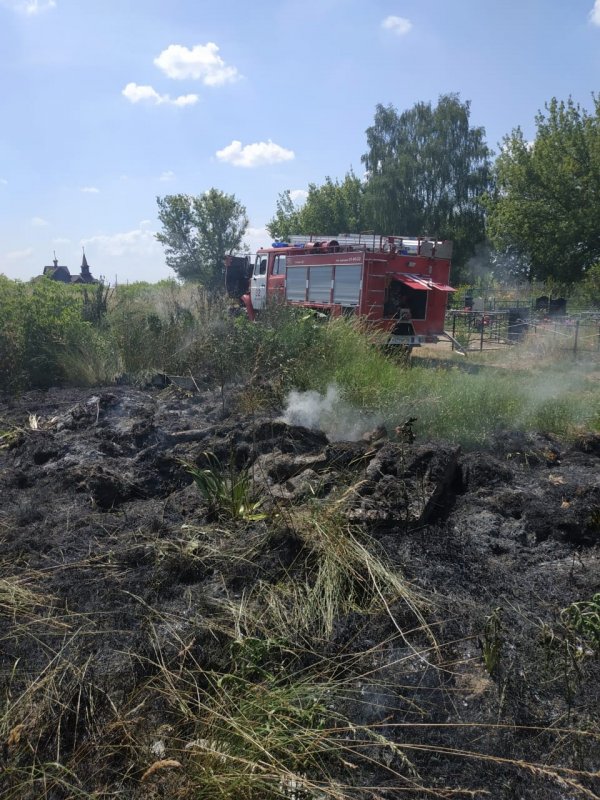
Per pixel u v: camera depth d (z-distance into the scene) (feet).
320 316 36.83
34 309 30.35
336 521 13.05
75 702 8.80
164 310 39.50
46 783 7.68
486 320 68.39
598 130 110.22
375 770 8.03
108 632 10.12
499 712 8.84
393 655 9.97
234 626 10.36
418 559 12.55
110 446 19.07
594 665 9.68
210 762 7.79
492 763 8.10
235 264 72.28
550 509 14.46
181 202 127.95
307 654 9.92
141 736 8.40
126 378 29.66
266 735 8.27
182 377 28.58
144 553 12.59
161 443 19.27
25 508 14.87
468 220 153.79
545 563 12.85
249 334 28.86
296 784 7.60
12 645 9.87
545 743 8.42
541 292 106.32
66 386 29.35
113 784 7.78
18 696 8.88
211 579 11.94
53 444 19.27
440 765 8.11
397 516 13.66
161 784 7.75
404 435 17.69
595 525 13.83
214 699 8.80
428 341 48.88
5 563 12.34
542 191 112.37
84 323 31.19
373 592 11.38
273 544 12.66
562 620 10.59
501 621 10.54
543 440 20.21
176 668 9.55
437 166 152.46
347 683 9.34
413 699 9.11
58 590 11.34
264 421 19.26
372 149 157.79
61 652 9.58
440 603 11.14
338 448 16.89
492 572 12.28
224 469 17.43
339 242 52.16
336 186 171.12
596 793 7.71
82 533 13.70
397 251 47.14
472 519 14.43
